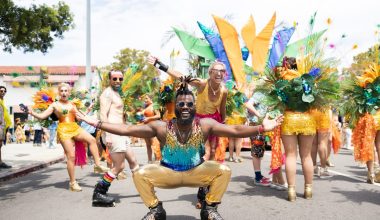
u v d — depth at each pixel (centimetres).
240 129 388
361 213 493
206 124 395
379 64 711
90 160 1139
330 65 578
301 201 568
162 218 409
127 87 782
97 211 526
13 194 682
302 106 558
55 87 764
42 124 771
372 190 649
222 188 409
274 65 608
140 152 1577
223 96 526
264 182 707
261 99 585
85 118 397
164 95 701
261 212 505
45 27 1187
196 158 403
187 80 396
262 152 716
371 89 702
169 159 403
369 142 705
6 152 1571
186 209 522
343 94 726
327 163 981
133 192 660
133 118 888
